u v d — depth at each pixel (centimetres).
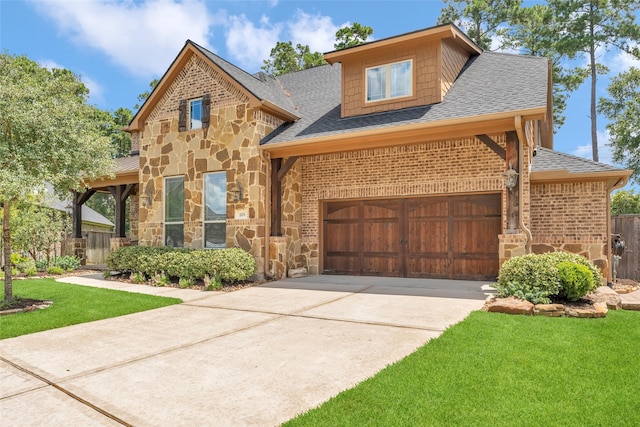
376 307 746
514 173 850
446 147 1088
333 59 1203
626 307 728
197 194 1246
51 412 360
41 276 1388
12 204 934
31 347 555
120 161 1812
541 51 2792
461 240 1090
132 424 335
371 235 1207
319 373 436
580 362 439
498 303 683
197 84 1271
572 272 703
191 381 423
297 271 1198
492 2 2783
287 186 1230
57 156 812
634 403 347
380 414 333
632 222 1262
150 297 902
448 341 513
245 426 327
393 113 1104
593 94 2819
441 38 1084
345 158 1227
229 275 1023
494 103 935
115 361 492
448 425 313
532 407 340
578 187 1077
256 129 1149
